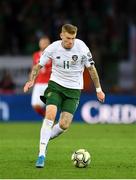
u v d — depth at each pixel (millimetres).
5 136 44312
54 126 29203
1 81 61781
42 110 45781
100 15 71500
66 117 28438
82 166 27656
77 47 28062
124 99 57094
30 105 57531
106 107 56844
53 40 68562
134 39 66500
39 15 70312
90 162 29656
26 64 64938
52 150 35219
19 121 57188
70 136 44312
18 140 41438
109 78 65938
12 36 68562
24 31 68875
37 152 34156
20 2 70875
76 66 28312
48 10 70812
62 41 28047
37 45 67125
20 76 64688
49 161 30031
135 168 27672
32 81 28500
